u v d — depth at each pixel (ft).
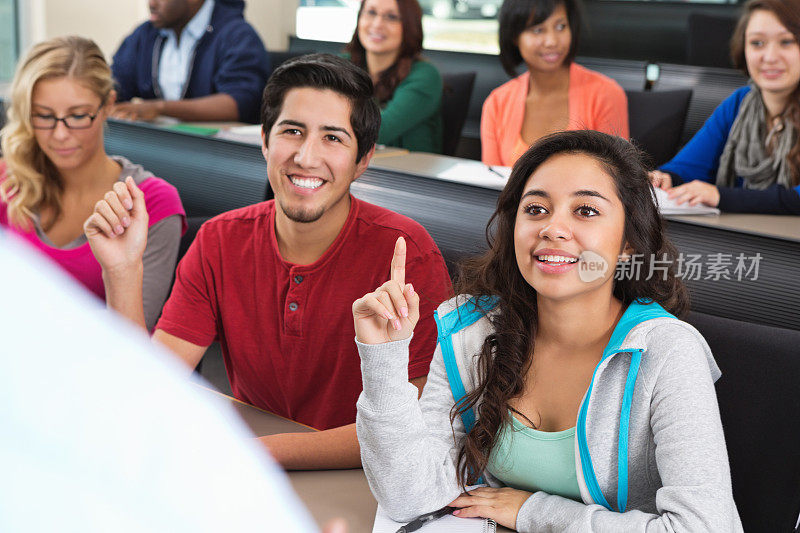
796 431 3.51
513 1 9.23
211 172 8.15
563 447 3.29
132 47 12.72
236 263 4.54
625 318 3.32
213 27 12.16
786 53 7.33
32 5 14.39
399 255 3.10
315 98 4.18
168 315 4.67
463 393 3.59
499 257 3.58
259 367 4.62
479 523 3.19
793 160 7.50
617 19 14.08
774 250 5.46
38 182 5.64
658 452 3.07
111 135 9.32
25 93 5.43
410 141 11.05
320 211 4.24
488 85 12.51
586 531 2.99
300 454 3.65
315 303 4.39
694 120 10.53
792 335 3.67
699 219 6.03
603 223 3.24
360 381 4.43
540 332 3.54
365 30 10.65
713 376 3.39
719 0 13.50
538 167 3.39
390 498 3.16
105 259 4.39
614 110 9.26
